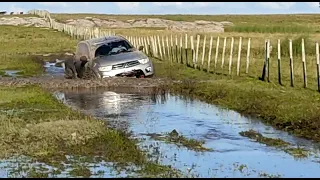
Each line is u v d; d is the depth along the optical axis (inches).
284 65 1178.6
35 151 483.8
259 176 413.7
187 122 629.6
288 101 709.9
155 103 772.6
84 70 1048.2
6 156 469.7
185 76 1064.2
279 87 853.2
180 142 524.4
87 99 808.3
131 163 448.1
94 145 502.3
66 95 850.1
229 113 689.0
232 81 936.3
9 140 515.8
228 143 523.2
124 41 1080.2
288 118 611.2
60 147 497.0
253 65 1208.2
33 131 538.0
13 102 737.0
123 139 520.4
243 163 451.5
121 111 705.6
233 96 779.4
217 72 1106.7
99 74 1006.4
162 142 524.4
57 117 623.5
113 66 1007.0
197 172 423.2
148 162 448.1
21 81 985.5
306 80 892.6
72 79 1029.8
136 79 986.1
